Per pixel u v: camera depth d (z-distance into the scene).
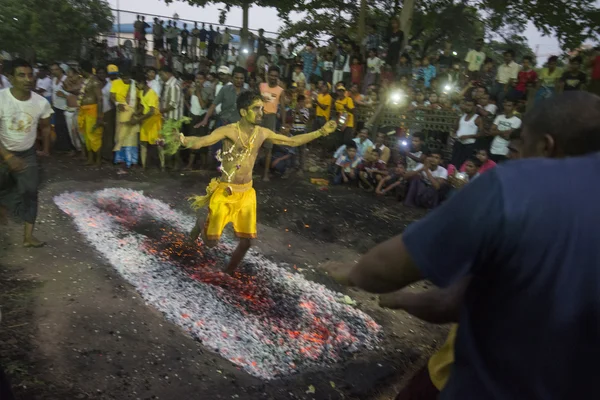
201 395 2.98
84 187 7.18
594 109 1.31
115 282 4.29
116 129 8.39
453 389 1.33
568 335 1.12
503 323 1.20
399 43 11.49
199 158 9.24
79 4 16.06
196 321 3.82
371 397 3.21
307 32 18.61
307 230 6.32
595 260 1.09
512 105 8.05
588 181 1.13
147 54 16.97
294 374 3.33
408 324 4.18
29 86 4.32
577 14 13.65
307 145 11.19
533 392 1.17
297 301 4.39
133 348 3.35
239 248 4.55
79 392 2.87
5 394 1.96
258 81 10.46
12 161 3.90
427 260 1.18
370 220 6.84
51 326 3.48
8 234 5.05
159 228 5.84
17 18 14.24
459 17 16.17
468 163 7.23
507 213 1.10
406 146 8.79
